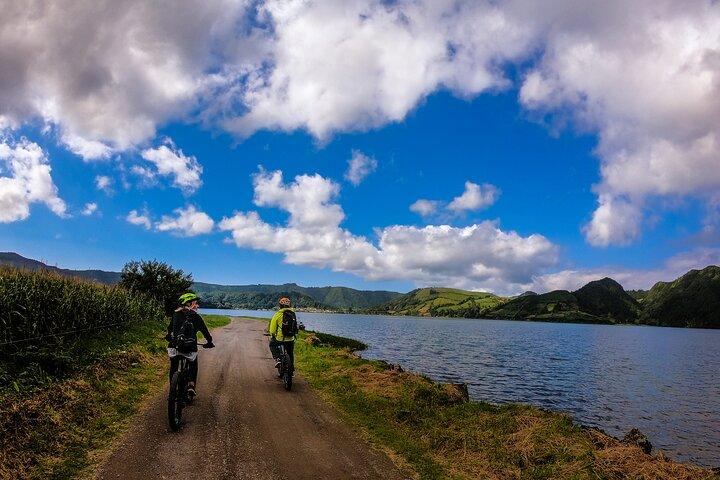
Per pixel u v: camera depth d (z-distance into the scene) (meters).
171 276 31.17
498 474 6.47
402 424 8.72
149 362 13.04
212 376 12.20
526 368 38.38
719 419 22.50
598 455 6.70
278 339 11.34
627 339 115.25
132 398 8.82
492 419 8.89
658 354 66.75
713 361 57.72
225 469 5.71
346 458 6.57
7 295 10.72
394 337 71.50
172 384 7.15
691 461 15.71
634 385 33.00
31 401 7.10
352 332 81.50
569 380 33.00
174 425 7.00
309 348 20.45
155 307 27.86
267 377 12.75
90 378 9.33
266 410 8.91
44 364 9.38
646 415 22.62
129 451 6.08
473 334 98.62
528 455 6.96
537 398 24.72
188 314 8.06
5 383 7.88
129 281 29.83
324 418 8.69
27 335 10.41
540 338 98.44
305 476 5.74
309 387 11.70
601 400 25.73
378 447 7.24
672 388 32.66
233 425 7.67
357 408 9.65
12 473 5.07
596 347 76.06
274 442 6.96
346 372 13.67
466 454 7.18
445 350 50.12
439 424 8.76
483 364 38.53
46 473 5.20
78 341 12.69
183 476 5.39
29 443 5.83
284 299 11.80
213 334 26.25
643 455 6.80
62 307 12.91
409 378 12.80
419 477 6.12
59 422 6.71
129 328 19.20
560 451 7.00
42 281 13.77
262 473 5.70
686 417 22.66
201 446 6.49
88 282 18.20
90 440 6.35
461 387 12.60
